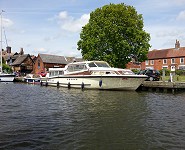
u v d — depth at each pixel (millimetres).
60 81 33688
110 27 36969
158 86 26594
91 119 12328
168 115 13352
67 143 8656
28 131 10086
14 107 15953
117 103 17656
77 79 30109
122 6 39312
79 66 30281
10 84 43438
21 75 67812
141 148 8203
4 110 14781
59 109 15203
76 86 30469
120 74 26719
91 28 40062
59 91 27516
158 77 32688
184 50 64875
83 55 41156
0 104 17266
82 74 29359
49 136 9422
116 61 37844
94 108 15516
